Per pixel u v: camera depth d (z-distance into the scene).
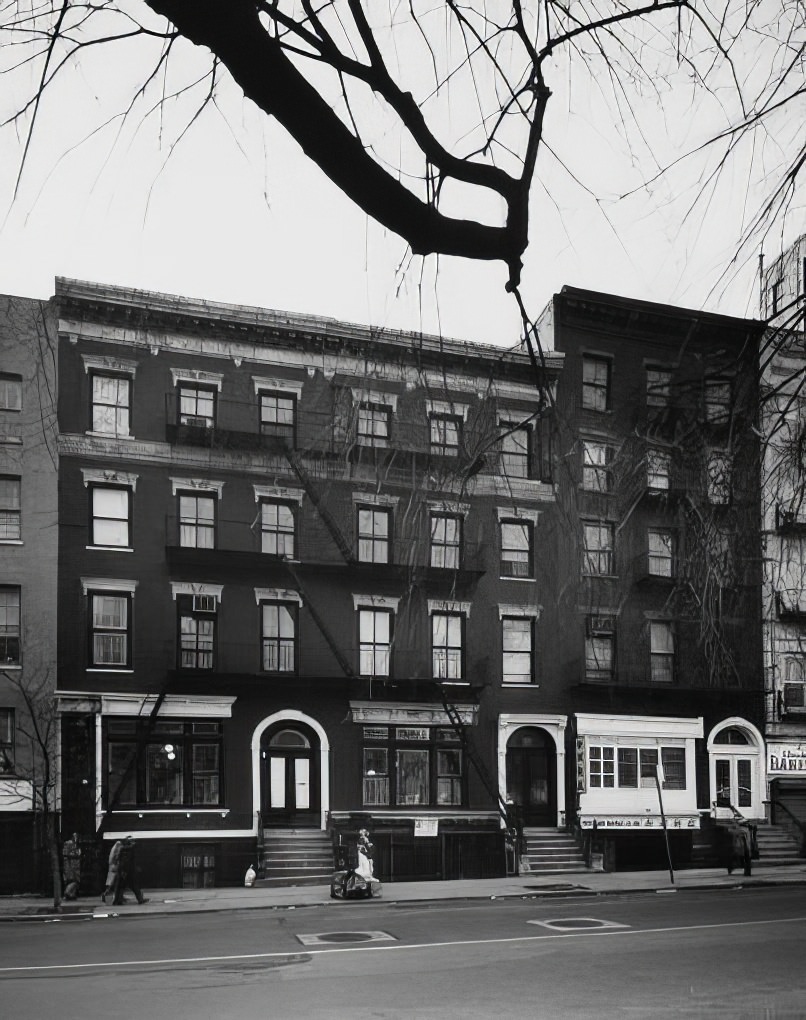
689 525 6.62
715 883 30.17
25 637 31.45
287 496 34.88
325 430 32.72
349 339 35.88
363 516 35.59
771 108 4.64
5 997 14.00
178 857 31.98
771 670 38.91
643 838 37.03
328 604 35.06
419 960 16.98
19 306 32.66
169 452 33.84
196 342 34.69
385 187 3.57
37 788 29.42
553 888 29.17
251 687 33.47
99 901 28.36
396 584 35.53
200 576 33.72
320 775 34.16
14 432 32.25
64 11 4.01
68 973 16.11
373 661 35.34
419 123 3.73
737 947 18.12
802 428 5.52
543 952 17.70
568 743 36.91
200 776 32.94
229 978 15.43
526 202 3.77
